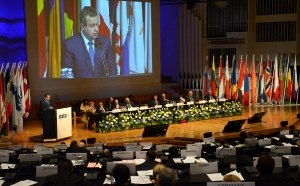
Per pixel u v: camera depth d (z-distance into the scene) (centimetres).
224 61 2672
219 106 2103
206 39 2691
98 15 2227
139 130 1848
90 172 898
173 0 2802
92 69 2230
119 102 2238
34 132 1795
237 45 2620
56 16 2130
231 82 2300
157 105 1947
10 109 1623
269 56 2605
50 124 1606
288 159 971
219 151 1066
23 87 1734
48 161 1025
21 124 1653
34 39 2102
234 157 1027
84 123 1892
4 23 1978
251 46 2612
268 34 2598
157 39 2517
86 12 2191
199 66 2694
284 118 2055
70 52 2167
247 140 1254
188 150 1051
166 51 2848
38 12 2097
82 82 2262
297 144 1101
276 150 1087
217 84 2370
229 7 2620
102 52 2255
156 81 2536
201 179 849
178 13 2795
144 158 1036
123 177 652
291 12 2527
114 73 2309
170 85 2741
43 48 2120
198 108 2053
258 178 714
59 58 2147
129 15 2344
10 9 2003
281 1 2550
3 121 1617
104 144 1247
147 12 2423
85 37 2200
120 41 2317
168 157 1052
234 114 2138
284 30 2555
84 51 2202
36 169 876
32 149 1173
